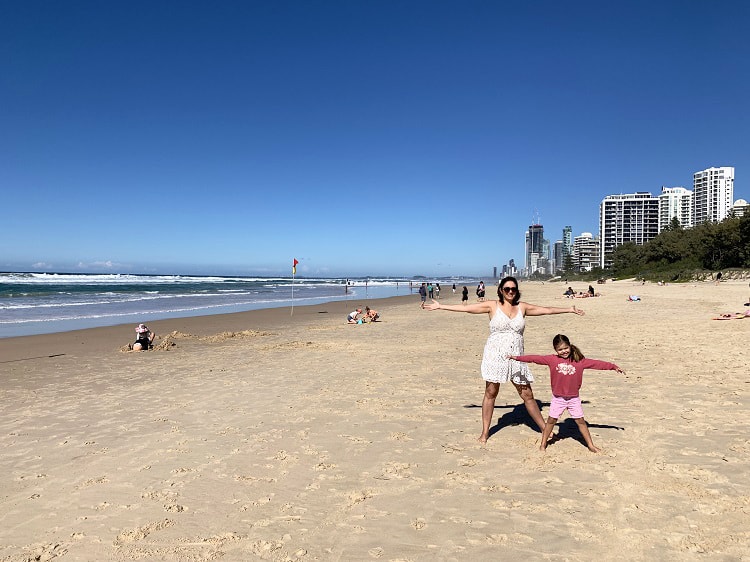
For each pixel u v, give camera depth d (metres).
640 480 4.34
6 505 4.18
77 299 39.22
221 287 75.06
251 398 7.84
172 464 5.05
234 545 3.47
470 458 5.05
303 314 28.44
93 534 3.67
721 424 5.84
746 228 64.06
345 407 7.18
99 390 8.66
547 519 3.71
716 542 3.30
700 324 16.34
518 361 5.24
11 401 7.91
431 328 18.89
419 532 3.59
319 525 3.74
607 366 4.99
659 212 168.25
